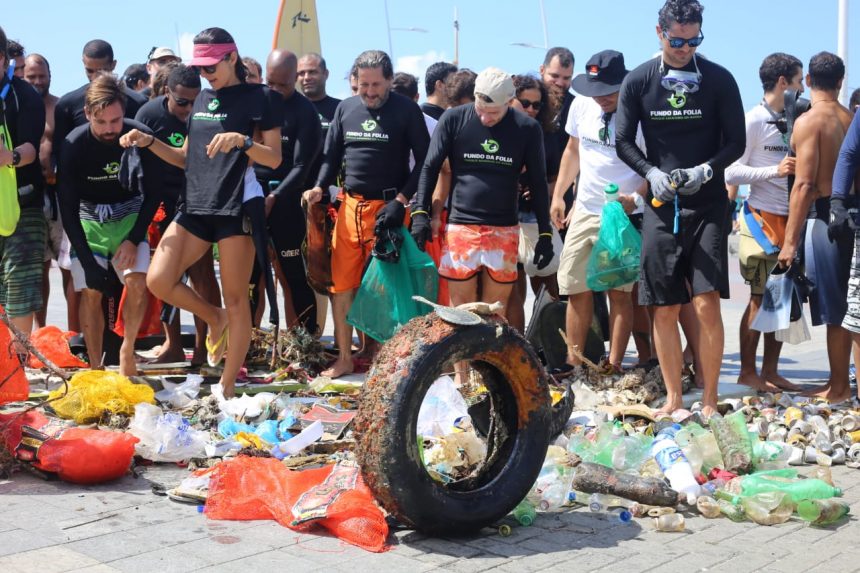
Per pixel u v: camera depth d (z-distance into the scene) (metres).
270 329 7.79
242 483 4.09
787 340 7.10
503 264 6.51
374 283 6.65
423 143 6.93
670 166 5.93
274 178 7.47
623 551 3.72
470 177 6.46
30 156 6.11
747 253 7.05
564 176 7.38
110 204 6.62
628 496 4.26
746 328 7.15
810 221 6.59
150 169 6.34
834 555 3.72
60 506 4.09
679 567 3.55
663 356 5.96
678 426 5.21
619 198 6.71
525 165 6.59
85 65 8.04
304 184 7.65
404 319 6.62
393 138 6.93
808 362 8.71
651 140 5.99
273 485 4.08
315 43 10.69
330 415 5.55
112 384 5.48
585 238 6.82
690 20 5.64
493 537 3.87
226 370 6.10
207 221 6.02
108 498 4.22
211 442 4.90
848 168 6.02
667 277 5.85
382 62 6.84
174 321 7.50
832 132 6.44
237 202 5.87
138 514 4.01
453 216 6.54
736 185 7.18
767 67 7.05
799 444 5.32
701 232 5.82
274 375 6.91
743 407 6.07
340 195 7.10
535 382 4.02
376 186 6.96
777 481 4.39
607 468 4.42
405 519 3.71
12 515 3.96
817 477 4.64
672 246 5.81
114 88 6.26
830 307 6.52
